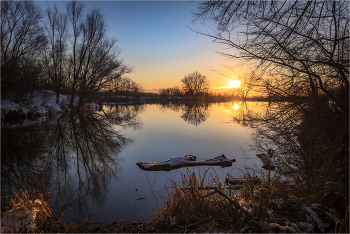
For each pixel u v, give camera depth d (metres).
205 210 2.96
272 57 3.11
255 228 2.40
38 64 20.58
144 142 11.33
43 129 14.25
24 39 18.33
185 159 7.80
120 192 5.20
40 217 2.74
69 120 19.31
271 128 3.83
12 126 14.63
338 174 3.41
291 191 3.21
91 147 10.32
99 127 16.09
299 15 2.97
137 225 3.03
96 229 2.86
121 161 8.08
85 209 4.30
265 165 6.45
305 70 3.13
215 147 10.04
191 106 43.88
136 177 6.27
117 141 11.61
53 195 5.01
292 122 3.67
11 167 6.90
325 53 2.97
